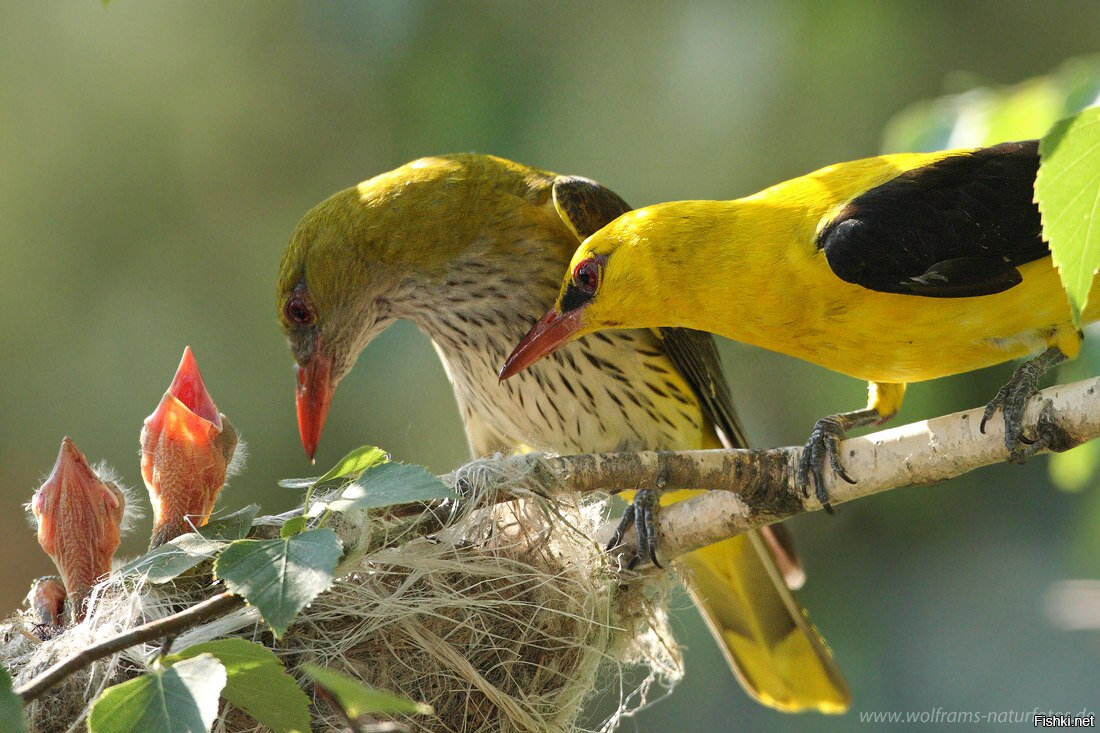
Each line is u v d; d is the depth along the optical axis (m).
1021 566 13.19
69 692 6.27
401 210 9.48
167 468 7.32
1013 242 7.30
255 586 5.30
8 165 14.59
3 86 14.69
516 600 7.09
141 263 14.73
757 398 12.96
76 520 7.15
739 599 9.45
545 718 7.18
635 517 7.96
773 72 13.38
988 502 13.44
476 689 6.91
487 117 13.09
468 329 9.62
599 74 13.39
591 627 7.34
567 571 7.30
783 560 9.44
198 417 7.38
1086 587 9.60
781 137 13.60
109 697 5.06
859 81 13.47
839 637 13.14
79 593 7.07
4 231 14.47
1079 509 12.19
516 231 9.48
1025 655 12.88
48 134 14.76
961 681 12.82
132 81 14.98
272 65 14.98
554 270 9.48
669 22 13.45
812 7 13.27
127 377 14.35
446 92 13.18
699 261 7.73
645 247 7.83
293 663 6.61
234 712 6.32
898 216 7.32
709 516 7.72
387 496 5.69
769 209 7.74
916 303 7.31
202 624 6.47
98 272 14.64
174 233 14.82
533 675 7.12
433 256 9.48
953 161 7.64
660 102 13.46
